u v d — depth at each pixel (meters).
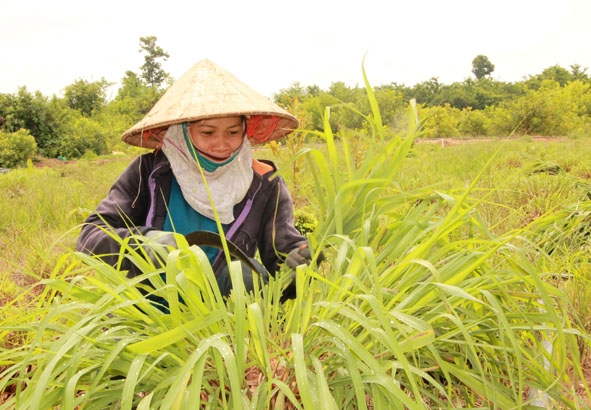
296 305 1.60
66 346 1.33
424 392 1.77
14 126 37.25
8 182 12.17
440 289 1.54
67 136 38.19
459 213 1.90
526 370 1.92
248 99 2.18
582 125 39.84
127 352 1.57
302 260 1.94
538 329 1.73
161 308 2.23
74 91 55.31
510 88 84.25
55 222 7.06
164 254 1.57
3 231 6.53
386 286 1.88
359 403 1.31
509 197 5.46
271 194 2.39
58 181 13.12
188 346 1.69
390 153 2.11
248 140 2.41
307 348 1.61
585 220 3.20
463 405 2.06
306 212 4.62
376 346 1.69
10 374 1.51
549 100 36.91
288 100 6.21
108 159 32.84
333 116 2.13
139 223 2.37
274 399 1.62
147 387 1.61
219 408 1.60
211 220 2.28
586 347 2.45
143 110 63.59
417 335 1.45
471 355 1.85
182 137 2.21
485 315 1.84
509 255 1.98
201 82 2.21
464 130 42.19
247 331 1.71
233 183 2.26
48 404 1.49
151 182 2.26
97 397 1.58
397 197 2.05
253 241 2.33
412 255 1.74
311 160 2.11
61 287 1.52
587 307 2.59
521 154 11.23
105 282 1.72
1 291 3.64
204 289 1.59
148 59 100.00
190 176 2.22
